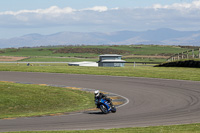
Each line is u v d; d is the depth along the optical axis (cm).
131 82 5503
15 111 3662
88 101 4116
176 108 3206
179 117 2717
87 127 2405
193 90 4381
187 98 3803
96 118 2827
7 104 4012
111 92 4619
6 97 4384
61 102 4116
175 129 2166
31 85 5397
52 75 6869
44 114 3203
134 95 4266
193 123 2417
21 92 4762
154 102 3659
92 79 6069
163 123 2478
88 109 3475
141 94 4312
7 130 2356
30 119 2895
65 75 6819
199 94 4038
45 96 4494
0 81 5928
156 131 2094
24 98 4353
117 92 4588
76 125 2503
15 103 4066
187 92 4244
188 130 2109
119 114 2998
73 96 4475
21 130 2344
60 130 2272
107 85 5294
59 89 5022
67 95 4553
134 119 2703
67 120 2764
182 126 2286
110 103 3094
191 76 5775
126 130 2167
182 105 3366
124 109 3300
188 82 5169
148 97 4041
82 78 6256
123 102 3794
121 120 2675
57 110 3600
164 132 2047
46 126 2492
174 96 4000
